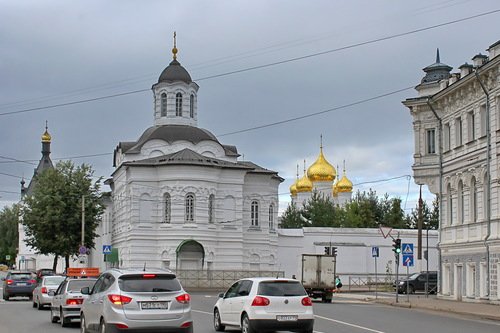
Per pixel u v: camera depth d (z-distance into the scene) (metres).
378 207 108.00
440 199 46.94
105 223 83.50
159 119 76.31
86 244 71.12
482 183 41.12
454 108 45.03
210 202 68.69
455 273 44.25
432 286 60.34
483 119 41.31
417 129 48.19
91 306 19.05
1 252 138.12
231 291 23.69
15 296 45.09
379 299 47.03
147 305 17.72
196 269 66.81
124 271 18.44
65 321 25.45
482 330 25.31
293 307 21.78
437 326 26.44
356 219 102.62
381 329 24.52
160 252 67.38
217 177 69.31
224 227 69.44
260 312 21.58
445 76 48.62
